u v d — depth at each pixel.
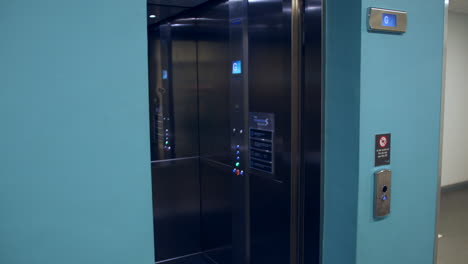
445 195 6.14
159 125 3.43
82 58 1.25
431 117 2.34
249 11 2.63
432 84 2.32
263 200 2.63
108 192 1.32
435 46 2.30
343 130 2.12
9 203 1.18
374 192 2.13
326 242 2.29
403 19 2.10
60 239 1.26
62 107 1.23
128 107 1.33
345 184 2.14
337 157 2.18
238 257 3.00
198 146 3.62
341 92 2.11
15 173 1.18
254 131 2.67
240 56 2.73
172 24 3.39
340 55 2.10
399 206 2.27
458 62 6.04
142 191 1.38
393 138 2.18
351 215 2.12
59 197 1.25
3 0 1.13
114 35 1.29
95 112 1.28
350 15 2.02
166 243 3.57
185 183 3.59
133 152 1.35
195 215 3.67
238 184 2.89
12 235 1.19
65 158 1.25
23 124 1.18
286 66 2.29
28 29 1.17
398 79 2.16
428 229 2.44
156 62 3.38
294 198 2.36
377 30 2.03
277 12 2.34
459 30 5.97
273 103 2.45
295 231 2.40
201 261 3.60
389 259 2.27
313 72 2.21
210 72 3.27
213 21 3.13
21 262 1.21
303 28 2.25
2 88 1.15
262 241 2.69
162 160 3.47
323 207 2.28
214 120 3.26
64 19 1.21
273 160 2.49
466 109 6.26
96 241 1.32
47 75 1.20
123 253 1.37
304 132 2.30
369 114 2.06
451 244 4.19
